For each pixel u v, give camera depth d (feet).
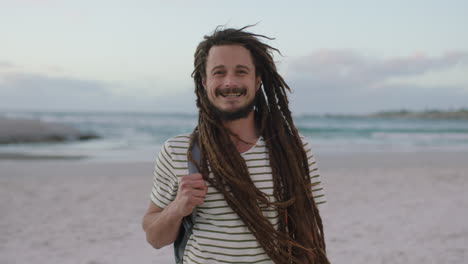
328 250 16.02
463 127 181.88
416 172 36.32
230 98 5.37
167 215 5.16
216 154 5.30
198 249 5.40
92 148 66.44
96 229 19.02
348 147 69.67
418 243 16.80
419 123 249.55
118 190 27.71
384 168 39.14
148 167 39.01
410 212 21.85
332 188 28.63
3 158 48.01
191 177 4.99
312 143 80.89
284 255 5.26
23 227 19.27
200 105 5.71
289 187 5.44
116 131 124.77
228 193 5.19
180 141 5.69
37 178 32.27
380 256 15.33
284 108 5.83
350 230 18.66
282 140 5.60
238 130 5.62
